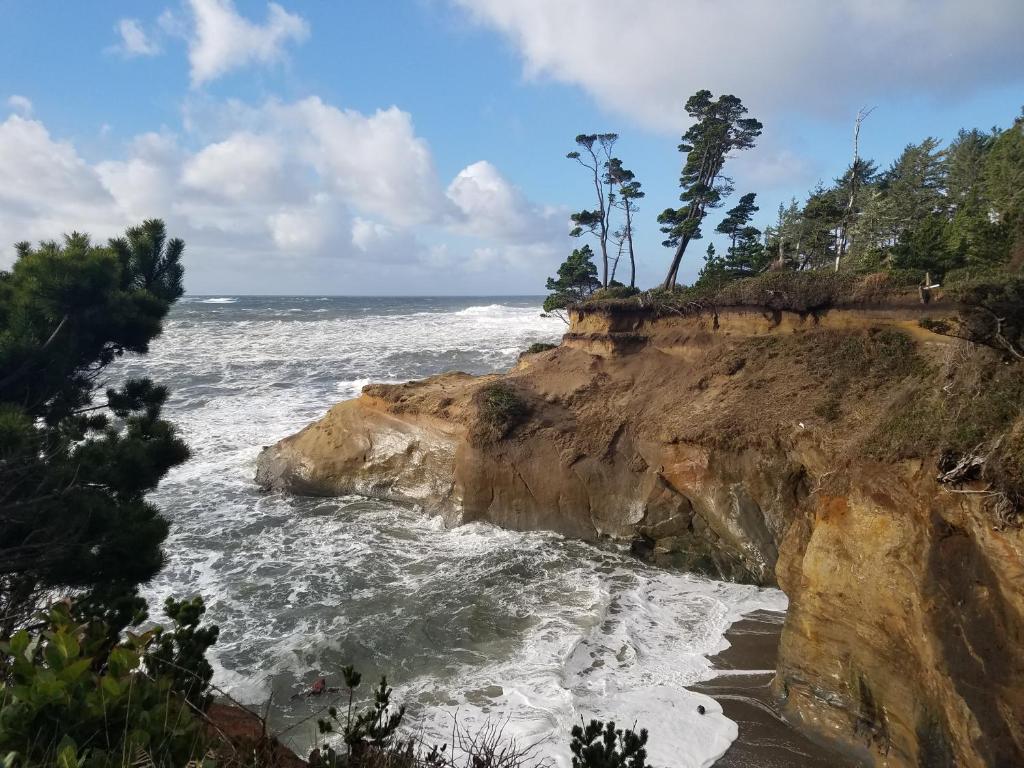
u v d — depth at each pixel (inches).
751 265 1278.3
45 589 299.9
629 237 1428.4
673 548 622.2
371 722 218.2
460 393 795.4
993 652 285.9
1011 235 657.6
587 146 1396.4
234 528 684.7
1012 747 266.5
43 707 139.3
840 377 600.4
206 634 232.2
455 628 488.1
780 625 504.4
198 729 162.7
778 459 585.0
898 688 335.0
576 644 462.6
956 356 395.9
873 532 368.8
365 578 572.7
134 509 335.3
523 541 661.3
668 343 803.4
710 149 1272.1
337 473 787.4
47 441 316.5
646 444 677.3
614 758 174.7
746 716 390.0
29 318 328.2
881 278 682.8
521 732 361.1
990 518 306.0
